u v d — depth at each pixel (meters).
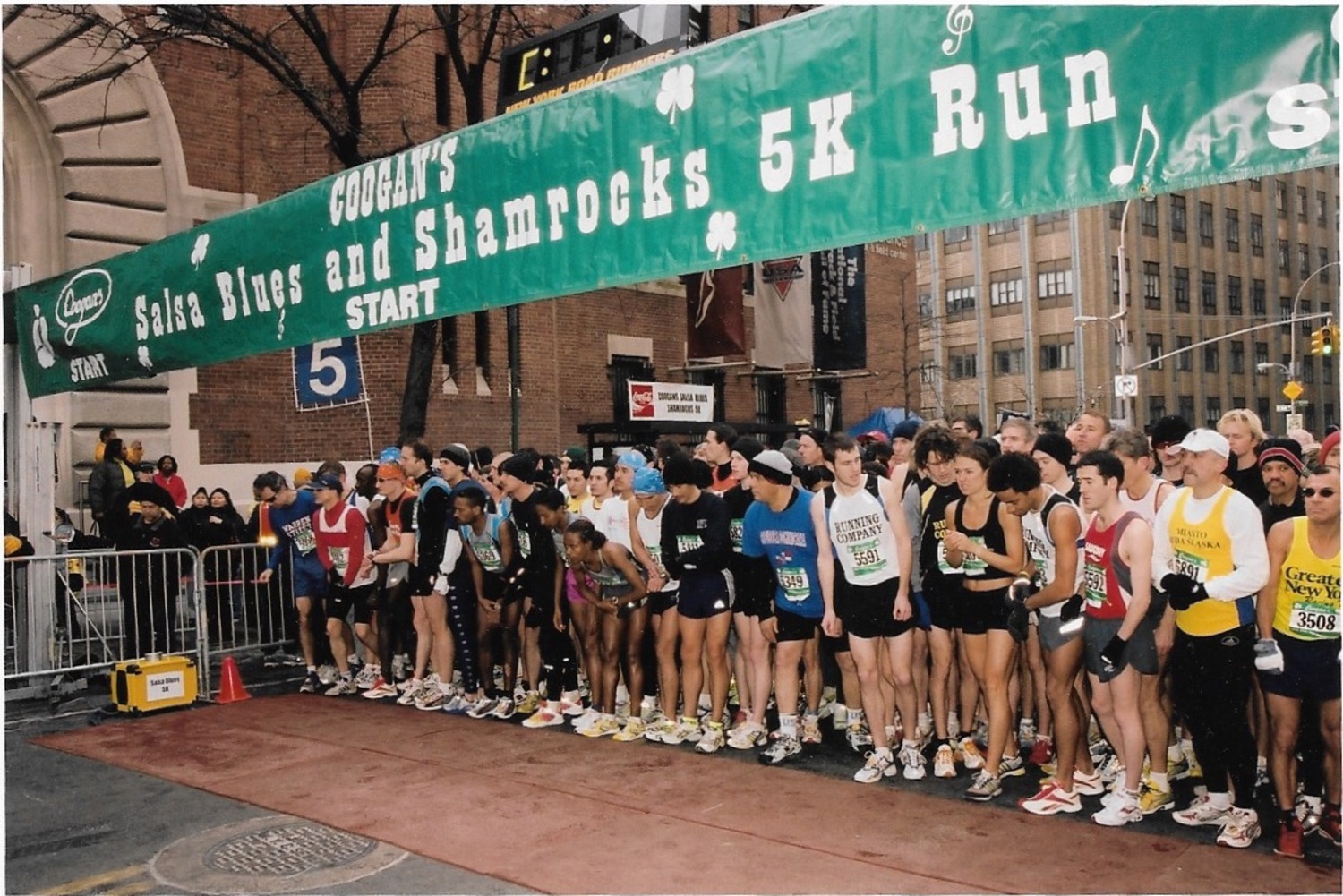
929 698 6.21
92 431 13.41
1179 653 4.66
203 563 8.55
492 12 14.31
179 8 11.93
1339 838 4.48
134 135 14.04
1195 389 59.16
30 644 8.14
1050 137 3.84
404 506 7.76
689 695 6.45
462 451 7.31
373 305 6.33
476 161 5.73
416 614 7.79
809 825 4.93
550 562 6.99
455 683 7.89
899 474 6.74
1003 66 3.95
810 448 6.84
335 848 4.82
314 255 6.67
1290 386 28.39
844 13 4.40
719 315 18.17
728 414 22.05
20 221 13.20
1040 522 5.25
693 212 4.87
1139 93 3.63
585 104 5.28
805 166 4.50
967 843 4.64
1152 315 56.59
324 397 7.94
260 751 6.57
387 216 6.23
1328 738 4.49
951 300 58.81
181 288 7.65
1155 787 5.03
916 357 40.16
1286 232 68.00
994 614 5.22
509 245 5.62
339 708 7.77
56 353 8.82
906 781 5.63
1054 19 3.83
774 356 18.48
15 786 5.95
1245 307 63.56
